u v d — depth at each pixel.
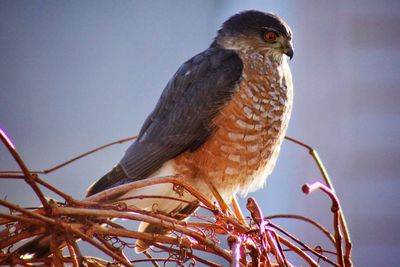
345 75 12.84
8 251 5.82
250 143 8.47
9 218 5.35
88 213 5.45
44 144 13.45
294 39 13.31
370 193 12.34
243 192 8.80
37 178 5.43
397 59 12.65
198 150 8.49
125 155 8.70
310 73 13.06
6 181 12.48
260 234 5.61
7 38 14.09
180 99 8.79
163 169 8.59
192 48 14.73
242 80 8.59
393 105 12.55
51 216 5.43
